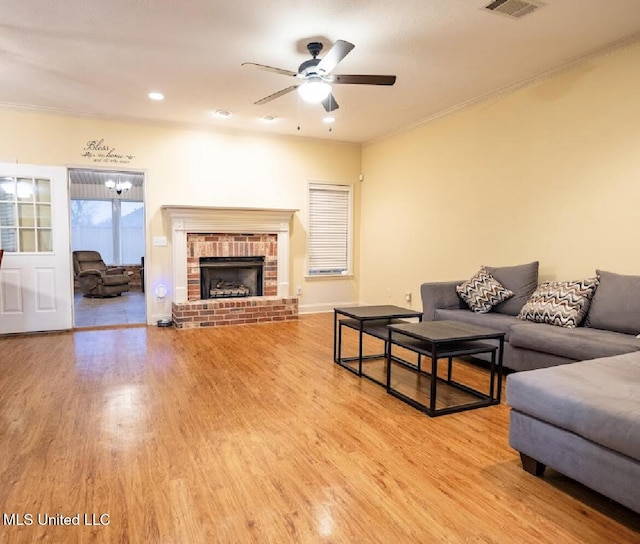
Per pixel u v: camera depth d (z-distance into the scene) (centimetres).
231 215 580
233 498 186
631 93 326
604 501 186
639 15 289
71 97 456
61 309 516
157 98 459
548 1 272
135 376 350
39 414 273
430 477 204
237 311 567
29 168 489
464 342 307
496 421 269
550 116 386
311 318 617
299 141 631
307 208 642
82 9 281
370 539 161
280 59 361
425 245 545
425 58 358
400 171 588
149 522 170
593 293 328
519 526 169
